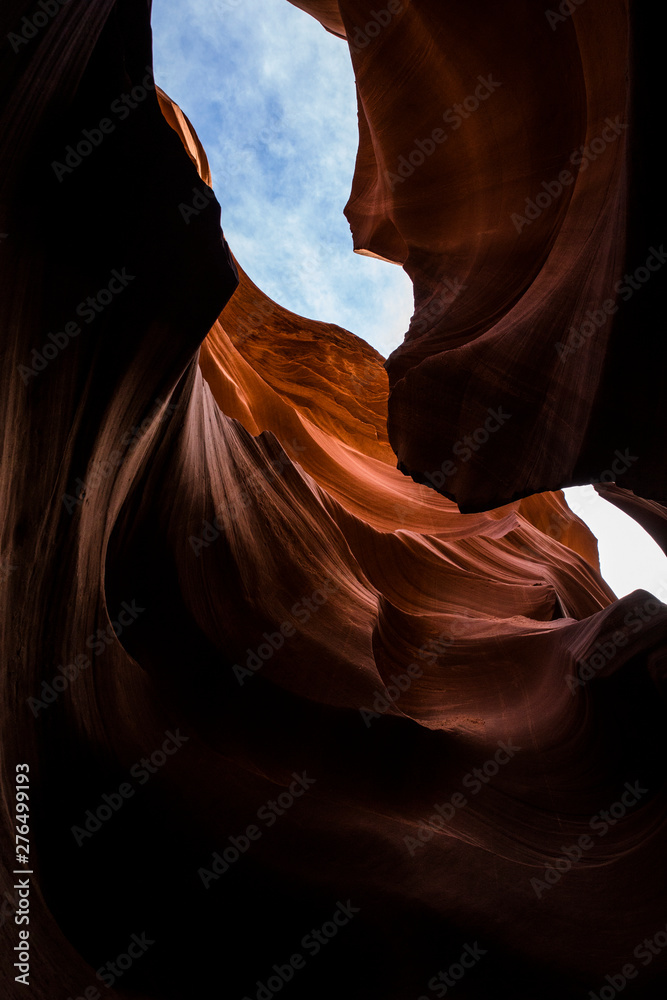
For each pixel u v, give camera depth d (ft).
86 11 12.17
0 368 11.15
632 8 11.07
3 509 11.46
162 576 21.43
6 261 11.29
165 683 20.02
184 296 15.05
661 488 14.05
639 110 11.68
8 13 10.41
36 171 11.69
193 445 22.89
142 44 14.10
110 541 19.10
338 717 22.24
